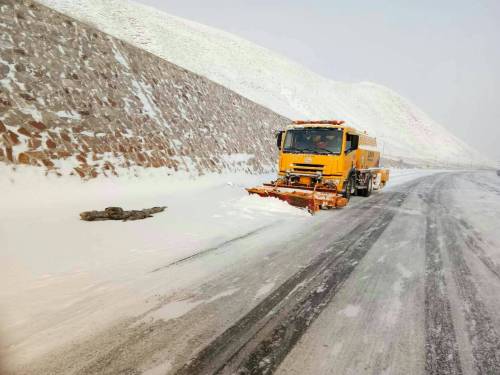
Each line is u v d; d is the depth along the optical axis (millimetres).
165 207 7828
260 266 4402
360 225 7215
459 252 5312
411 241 5934
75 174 8594
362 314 3127
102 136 10094
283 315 3074
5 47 9016
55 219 6238
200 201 9133
